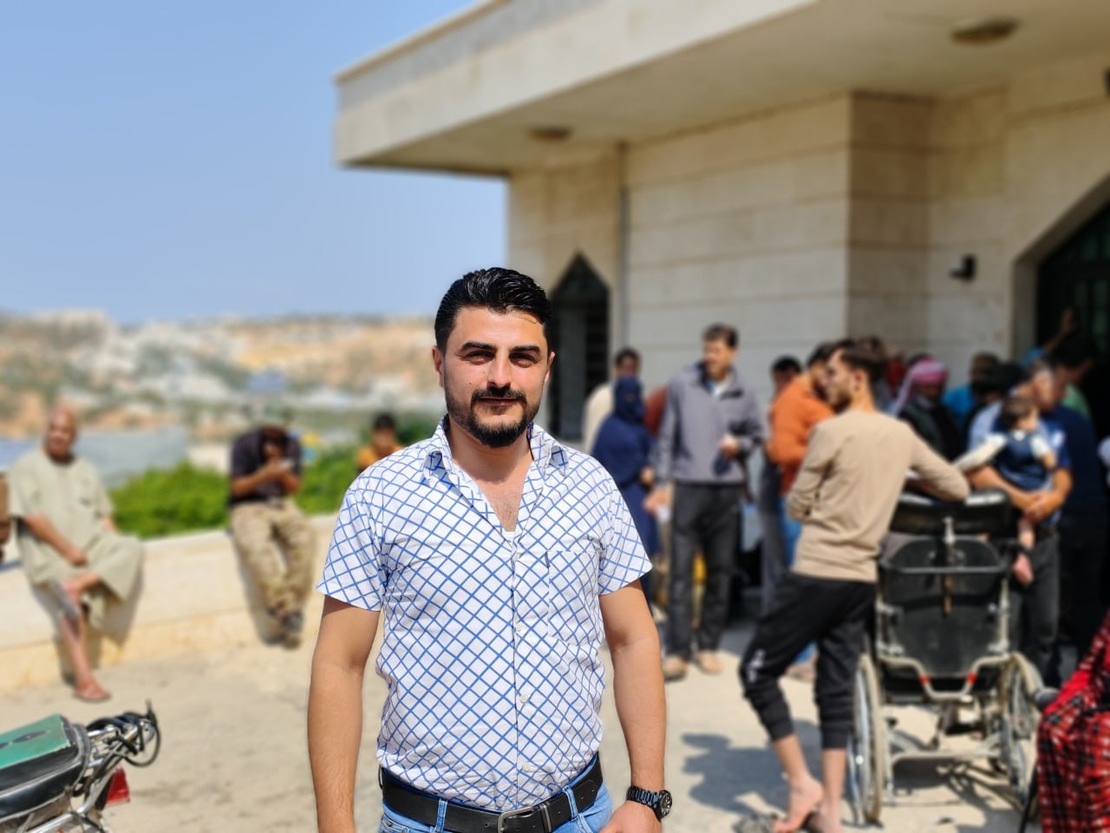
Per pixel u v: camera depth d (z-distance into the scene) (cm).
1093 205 834
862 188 920
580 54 884
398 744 233
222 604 702
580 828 238
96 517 652
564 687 232
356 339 12162
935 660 439
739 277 1034
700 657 677
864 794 444
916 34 743
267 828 446
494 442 231
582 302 1282
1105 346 849
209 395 10538
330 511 1073
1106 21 718
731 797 482
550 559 232
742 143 1022
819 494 434
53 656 630
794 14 695
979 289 912
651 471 695
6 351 11631
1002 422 564
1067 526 575
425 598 228
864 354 439
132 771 504
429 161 1280
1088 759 343
